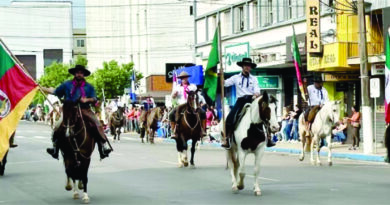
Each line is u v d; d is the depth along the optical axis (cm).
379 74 2648
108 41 8750
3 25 11162
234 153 1367
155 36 6319
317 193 1354
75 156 1252
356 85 2995
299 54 2978
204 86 1745
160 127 4228
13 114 1413
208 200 1276
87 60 9012
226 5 4259
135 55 7075
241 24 4131
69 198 1348
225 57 3906
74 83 1294
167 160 2294
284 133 3306
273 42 3650
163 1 6306
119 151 2814
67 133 1222
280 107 3656
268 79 3634
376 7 2731
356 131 2636
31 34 11294
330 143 2038
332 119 1989
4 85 1413
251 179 1628
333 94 3100
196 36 4750
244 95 1352
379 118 2792
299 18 3391
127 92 5616
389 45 2103
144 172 1858
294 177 1673
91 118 1279
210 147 3206
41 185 1588
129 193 1409
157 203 1251
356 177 1675
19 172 1917
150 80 6138
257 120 1270
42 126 6656
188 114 1939
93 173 1845
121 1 7906
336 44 2733
